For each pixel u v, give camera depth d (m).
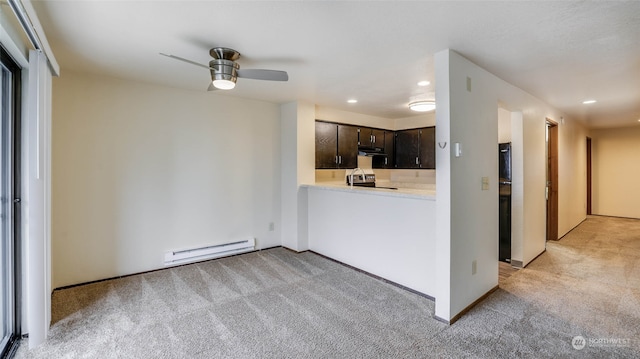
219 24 1.98
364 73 2.99
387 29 2.03
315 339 2.16
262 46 2.33
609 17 1.84
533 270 3.59
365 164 5.82
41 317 2.08
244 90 3.70
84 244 3.09
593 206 7.38
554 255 4.17
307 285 3.12
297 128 4.26
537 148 3.99
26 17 1.61
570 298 2.83
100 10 1.80
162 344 2.10
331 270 3.57
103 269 3.20
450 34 2.10
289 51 2.42
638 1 1.65
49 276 2.22
